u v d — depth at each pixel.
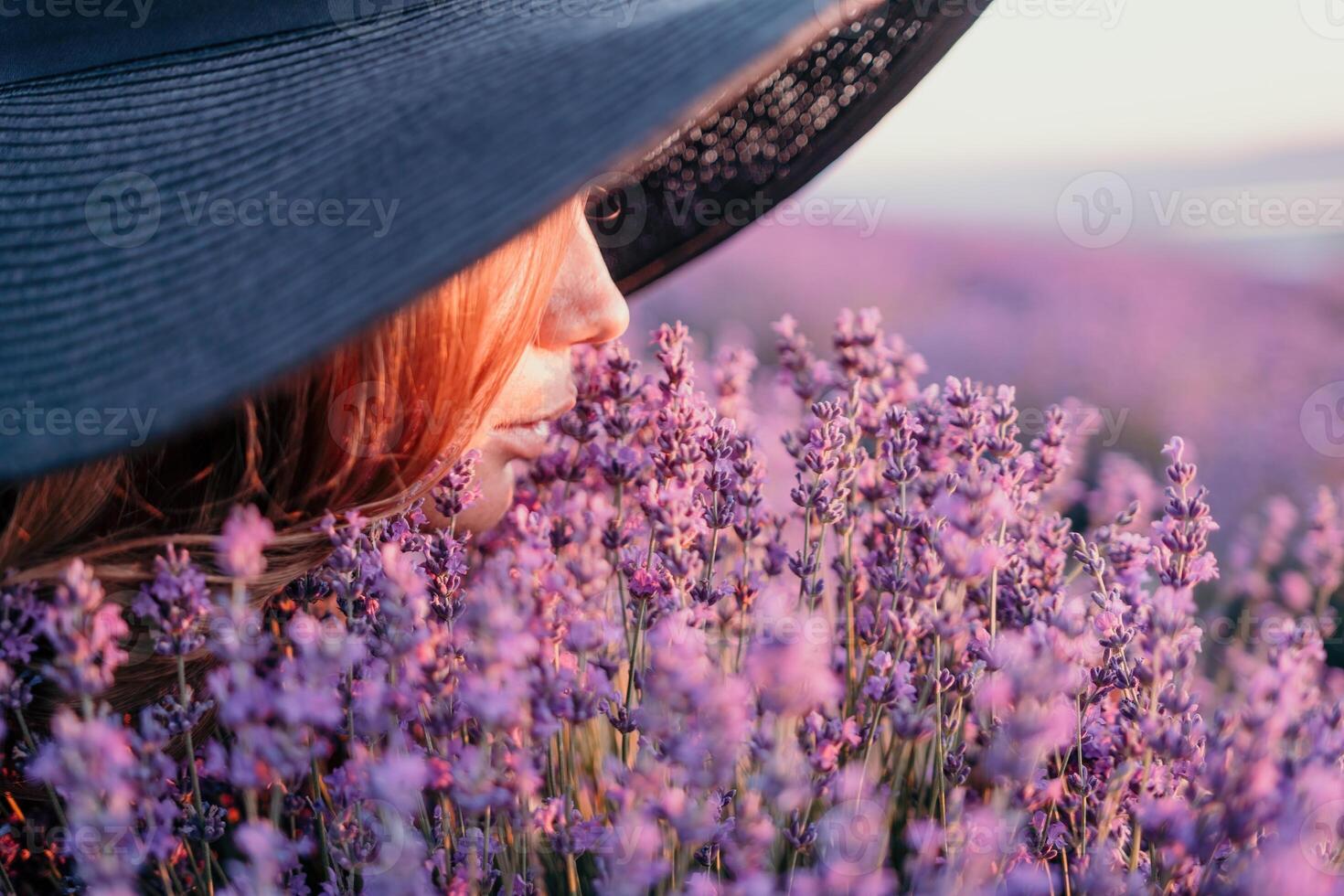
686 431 1.26
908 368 1.62
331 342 0.72
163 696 1.08
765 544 1.52
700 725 0.79
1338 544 1.75
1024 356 6.18
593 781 1.30
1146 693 1.07
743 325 7.36
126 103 1.03
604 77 0.77
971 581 0.99
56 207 0.96
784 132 1.66
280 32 1.03
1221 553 3.13
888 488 1.46
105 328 0.83
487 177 0.75
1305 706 0.96
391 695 0.93
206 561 1.00
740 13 0.78
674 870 1.00
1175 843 0.84
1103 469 2.02
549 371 1.31
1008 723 0.90
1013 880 0.92
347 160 0.83
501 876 1.09
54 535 0.97
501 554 0.98
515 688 0.83
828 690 0.88
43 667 0.81
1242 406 4.84
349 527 1.00
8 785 1.10
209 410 0.73
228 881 1.13
